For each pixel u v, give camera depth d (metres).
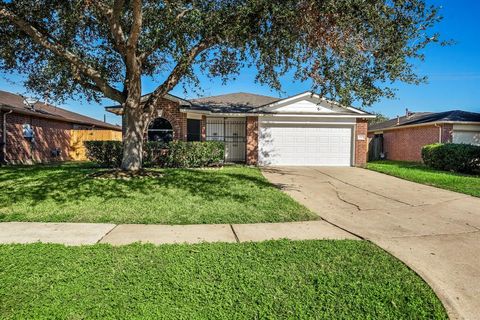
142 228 5.44
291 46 8.32
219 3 8.39
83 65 9.41
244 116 15.75
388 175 12.61
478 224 5.89
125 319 2.76
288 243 4.68
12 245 4.43
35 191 7.80
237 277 3.54
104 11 8.38
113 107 14.01
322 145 15.78
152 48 9.52
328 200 8.06
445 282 3.51
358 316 2.89
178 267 3.75
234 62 11.06
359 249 4.45
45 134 18.94
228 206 6.88
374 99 8.05
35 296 3.07
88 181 8.96
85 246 4.44
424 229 5.56
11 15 8.16
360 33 7.34
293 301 3.10
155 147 13.30
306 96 15.66
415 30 7.41
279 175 12.20
